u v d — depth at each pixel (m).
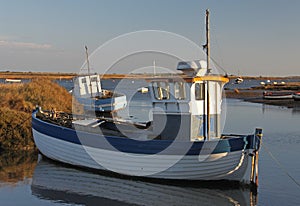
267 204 11.65
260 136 12.88
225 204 11.73
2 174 15.01
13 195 12.52
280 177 14.55
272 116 37.56
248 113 40.81
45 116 18.70
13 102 25.69
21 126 20.11
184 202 12.08
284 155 18.69
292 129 28.02
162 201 12.12
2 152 18.86
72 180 14.13
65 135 15.77
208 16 13.88
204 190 13.23
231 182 13.32
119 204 11.85
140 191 13.01
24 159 17.53
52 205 11.60
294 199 12.05
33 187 13.37
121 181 14.11
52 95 29.83
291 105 51.97
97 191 12.93
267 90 87.62
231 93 79.69
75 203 11.88
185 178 13.22
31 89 28.97
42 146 17.52
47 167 16.11
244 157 13.02
